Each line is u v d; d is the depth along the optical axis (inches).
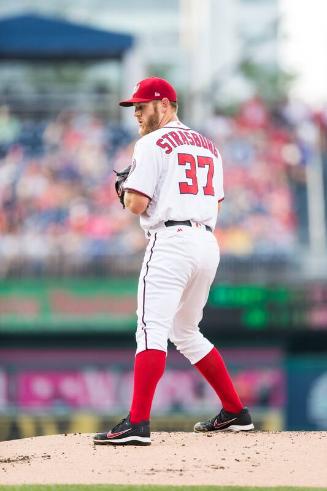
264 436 954.7
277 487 740.0
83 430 3489.2
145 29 5487.2
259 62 5300.2
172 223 892.6
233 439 936.3
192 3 5162.4
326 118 4023.1
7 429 3472.0
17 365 3545.8
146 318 890.1
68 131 3996.1
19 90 4126.5
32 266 3700.8
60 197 3838.6
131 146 3986.2
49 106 4121.6
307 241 3821.4
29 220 3789.4
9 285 3659.0
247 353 3570.4
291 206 3878.0
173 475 795.4
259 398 3526.1
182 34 5162.4
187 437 950.4
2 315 3619.6
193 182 901.2
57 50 4170.8
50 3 5753.0
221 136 3996.1
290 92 5265.8
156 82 921.5
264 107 4035.4
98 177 3897.6
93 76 4212.6
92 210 3818.9
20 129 3978.8
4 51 4173.2
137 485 748.0
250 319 3575.3
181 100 4485.7
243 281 3659.0
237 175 3917.3
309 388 3518.7
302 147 3991.1
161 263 888.3
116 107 4153.5
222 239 3794.3
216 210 931.3
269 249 3774.6
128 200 887.7
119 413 3506.4
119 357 3585.1
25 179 3863.2
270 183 3917.3
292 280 3641.7
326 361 3533.5
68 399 3511.3
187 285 917.8
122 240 3745.1
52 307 3636.8
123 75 4217.5
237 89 5221.5
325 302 3590.1
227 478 786.2
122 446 900.0
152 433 984.9
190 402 3403.1
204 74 5064.0
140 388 892.6
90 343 3609.7
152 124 924.0
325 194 3900.1
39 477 799.7
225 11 5246.1
